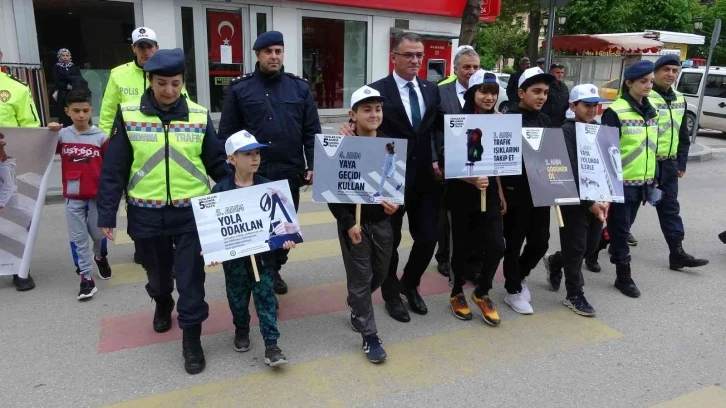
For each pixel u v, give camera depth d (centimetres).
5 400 305
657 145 496
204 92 1195
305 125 425
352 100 352
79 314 414
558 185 393
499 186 396
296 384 327
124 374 334
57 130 438
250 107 398
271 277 346
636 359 364
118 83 472
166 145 329
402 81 391
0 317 407
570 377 340
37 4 1021
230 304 354
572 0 2602
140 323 402
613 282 503
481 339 388
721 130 1591
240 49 1227
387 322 412
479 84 382
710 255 581
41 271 501
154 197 330
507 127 376
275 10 1243
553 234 652
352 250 349
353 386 326
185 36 1151
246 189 330
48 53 1066
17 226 442
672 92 517
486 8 1547
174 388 321
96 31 1090
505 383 332
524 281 505
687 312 438
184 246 337
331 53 1373
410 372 343
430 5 1479
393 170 345
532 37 2589
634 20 2864
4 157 432
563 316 429
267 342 341
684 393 326
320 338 385
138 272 502
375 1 1373
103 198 326
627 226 470
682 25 2912
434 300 455
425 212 402
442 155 397
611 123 470
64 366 341
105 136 446
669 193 524
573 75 2070
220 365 347
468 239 405
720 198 868
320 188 341
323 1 1291
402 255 568
